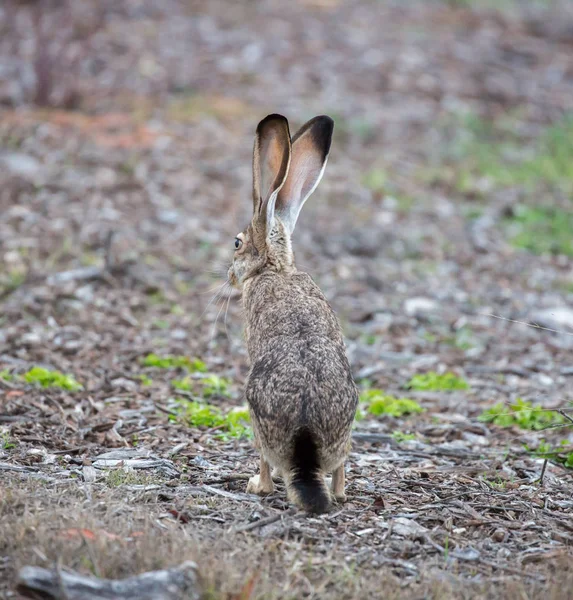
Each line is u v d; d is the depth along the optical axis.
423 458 9.88
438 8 33.81
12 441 9.33
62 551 6.43
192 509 7.71
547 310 15.80
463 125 24.78
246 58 26.83
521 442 10.63
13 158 18.98
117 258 15.51
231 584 6.25
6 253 15.45
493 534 7.66
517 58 30.08
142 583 6.01
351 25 30.25
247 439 9.95
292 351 7.78
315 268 16.73
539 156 23.78
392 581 6.60
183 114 22.84
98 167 19.16
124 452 9.23
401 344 14.20
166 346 13.18
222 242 16.98
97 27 27.05
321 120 9.39
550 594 6.41
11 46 25.38
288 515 7.73
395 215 19.42
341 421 7.67
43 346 12.59
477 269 17.50
